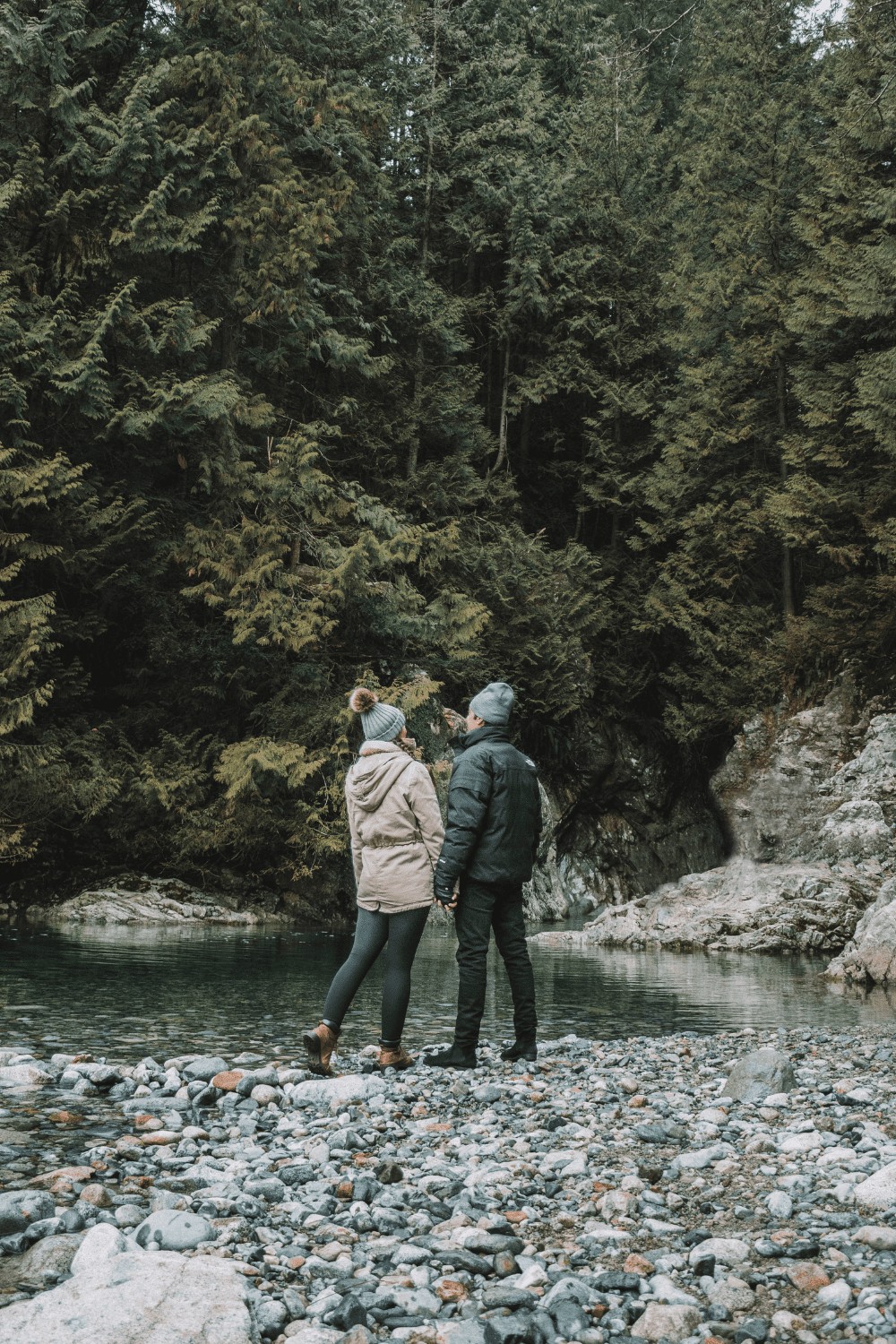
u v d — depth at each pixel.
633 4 31.94
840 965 10.71
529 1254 2.65
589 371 26.12
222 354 17.58
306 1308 2.26
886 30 21.38
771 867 17.05
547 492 28.47
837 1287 2.39
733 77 25.72
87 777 14.59
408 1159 3.51
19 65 14.44
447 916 17.59
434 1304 2.30
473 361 27.58
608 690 24.92
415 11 24.94
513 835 5.48
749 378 23.95
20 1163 3.26
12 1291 2.29
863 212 21.11
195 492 16.92
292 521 17.36
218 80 16.28
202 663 16.86
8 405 14.05
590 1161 3.56
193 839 15.54
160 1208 2.82
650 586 24.09
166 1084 4.51
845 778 18.05
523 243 25.05
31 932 11.97
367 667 17.56
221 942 11.87
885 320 20.97
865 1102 4.57
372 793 5.14
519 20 27.45
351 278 21.50
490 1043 6.16
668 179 28.75
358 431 21.31
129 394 15.80
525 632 23.12
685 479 23.98
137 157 15.13
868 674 19.78
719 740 24.77
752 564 23.75
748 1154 3.67
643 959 12.70
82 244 15.09
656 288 26.94
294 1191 3.08
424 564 18.61
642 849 24.11
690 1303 2.35
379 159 24.09
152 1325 2.06
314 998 7.61
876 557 21.11
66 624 15.05
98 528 14.95
